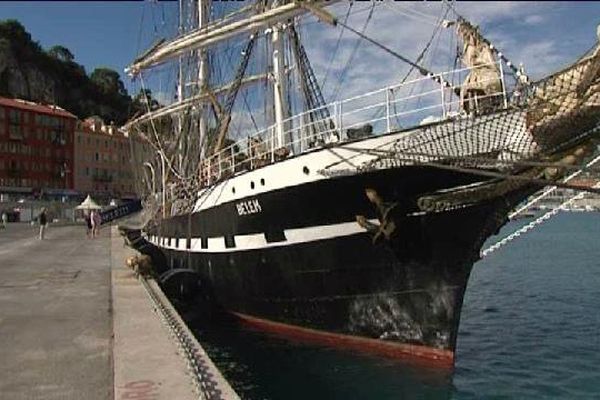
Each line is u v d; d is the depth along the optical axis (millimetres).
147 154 36969
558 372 12477
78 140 116750
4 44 136000
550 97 10469
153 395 6254
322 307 14297
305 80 19625
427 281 12742
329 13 14539
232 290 17109
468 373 12469
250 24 16812
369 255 13172
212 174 18547
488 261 37688
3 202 84438
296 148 15328
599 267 33469
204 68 28219
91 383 6895
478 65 11602
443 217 12227
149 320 10430
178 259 22688
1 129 103812
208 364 7457
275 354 13914
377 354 13555
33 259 23547
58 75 150000
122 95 165375
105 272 18797
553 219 96938
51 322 10555
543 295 23625
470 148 11523
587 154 11070
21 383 6906
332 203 13266
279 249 14734
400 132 12117
